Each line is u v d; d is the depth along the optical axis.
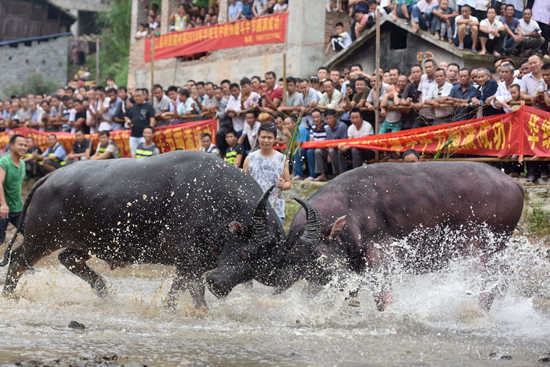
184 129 15.45
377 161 12.59
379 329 6.45
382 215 7.42
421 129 11.96
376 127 12.69
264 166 8.97
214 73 21.70
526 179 11.58
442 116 12.25
